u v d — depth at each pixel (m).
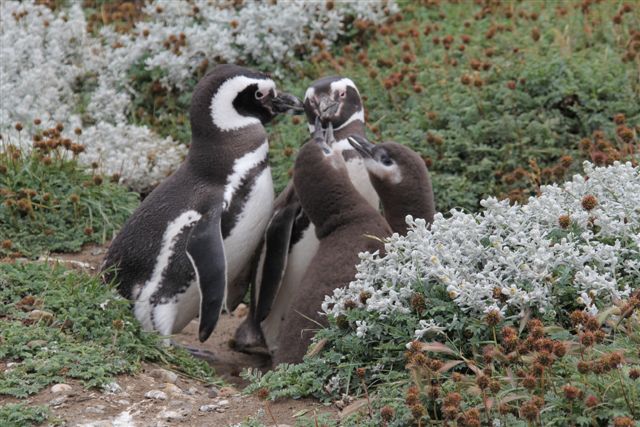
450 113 17.48
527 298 10.04
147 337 12.17
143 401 10.62
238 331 13.99
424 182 13.16
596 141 15.98
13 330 11.46
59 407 10.33
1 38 20.69
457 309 10.41
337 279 11.70
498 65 18.03
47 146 16.02
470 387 9.27
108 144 18.19
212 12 21.03
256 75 13.54
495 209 11.16
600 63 17.80
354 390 10.56
